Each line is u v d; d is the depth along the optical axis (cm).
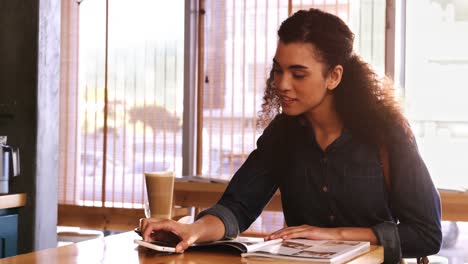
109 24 500
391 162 182
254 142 471
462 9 438
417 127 444
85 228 497
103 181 501
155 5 490
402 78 447
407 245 177
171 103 488
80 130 508
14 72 400
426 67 444
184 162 484
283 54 177
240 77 475
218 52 480
